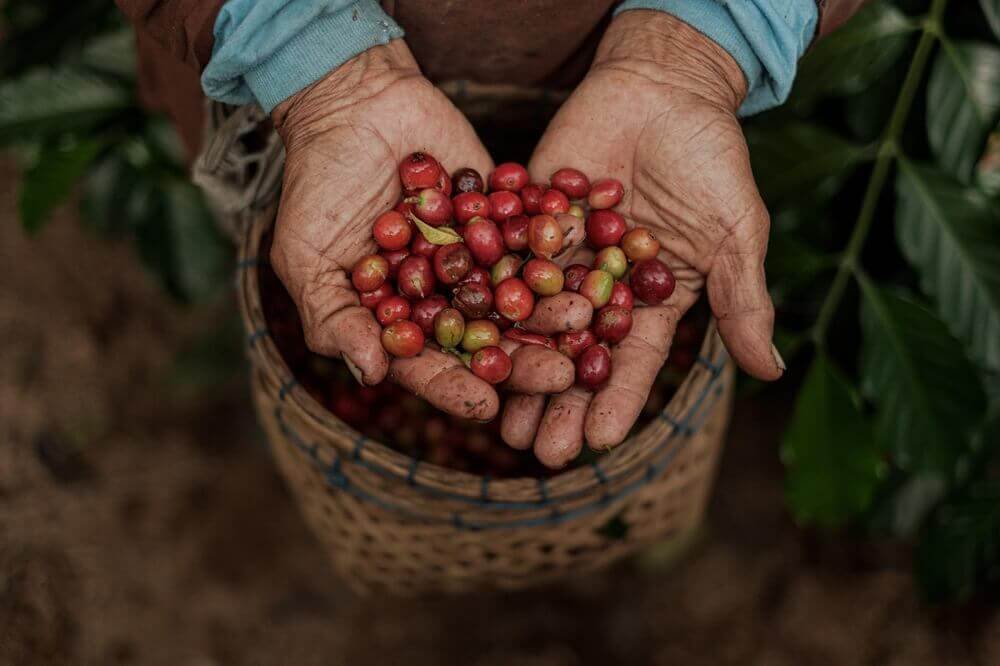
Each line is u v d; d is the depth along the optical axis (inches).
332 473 18.4
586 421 17.5
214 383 27.1
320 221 18.1
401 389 20.7
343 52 18.2
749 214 17.8
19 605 24.7
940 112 19.9
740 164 17.9
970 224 20.0
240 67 17.8
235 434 27.3
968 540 21.7
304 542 26.3
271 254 18.5
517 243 19.2
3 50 22.7
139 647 25.0
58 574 25.2
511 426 18.0
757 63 18.8
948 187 20.1
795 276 20.9
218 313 28.4
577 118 19.0
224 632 25.4
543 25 19.3
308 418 17.8
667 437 17.8
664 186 18.5
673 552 25.3
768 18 18.1
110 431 27.1
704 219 18.1
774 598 25.3
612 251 18.8
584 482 17.5
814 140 20.5
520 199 19.5
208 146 19.2
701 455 20.1
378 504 18.4
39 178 21.7
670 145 18.2
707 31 18.5
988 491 21.8
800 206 20.8
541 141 19.5
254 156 19.5
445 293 19.4
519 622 25.5
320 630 25.5
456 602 25.7
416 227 19.0
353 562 21.0
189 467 26.9
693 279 18.9
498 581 20.5
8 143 22.5
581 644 25.3
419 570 20.2
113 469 26.7
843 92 21.3
